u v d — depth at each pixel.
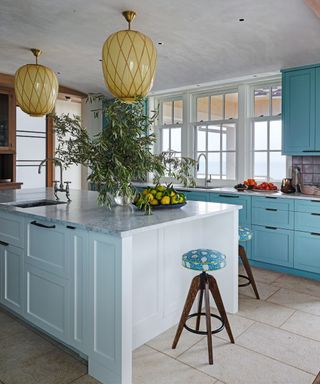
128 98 2.43
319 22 2.81
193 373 2.03
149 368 2.07
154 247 2.42
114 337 1.89
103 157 2.42
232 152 5.21
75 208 2.62
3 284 2.69
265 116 4.84
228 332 2.34
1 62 4.10
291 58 3.77
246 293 3.30
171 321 2.59
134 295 2.29
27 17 2.85
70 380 1.97
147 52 2.38
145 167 2.44
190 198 4.77
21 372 2.03
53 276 2.24
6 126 5.04
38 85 3.24
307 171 4.41
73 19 2.87
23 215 2.42
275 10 2.62
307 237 3.76
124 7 2.63
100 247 1.94
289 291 3.36
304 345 2.34
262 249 4.11
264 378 1.98
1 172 5.30
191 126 5.62
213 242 2.87
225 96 5.25
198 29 3.01
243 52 3.59
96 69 4.37
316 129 3.94
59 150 2.63
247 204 4.21
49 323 2.30
